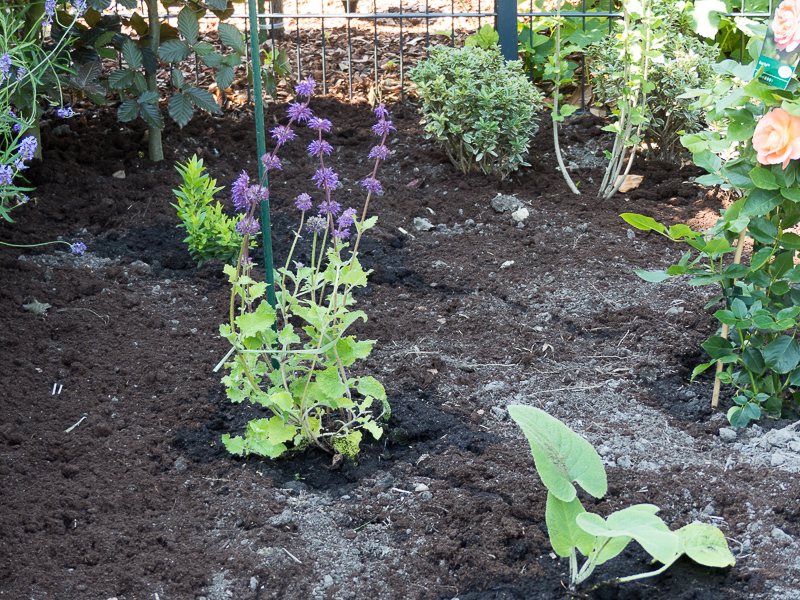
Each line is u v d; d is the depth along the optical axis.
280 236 4.42
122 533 2.31
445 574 2.19
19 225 4.23
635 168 5.42
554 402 3.03
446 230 4.71
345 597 2.11
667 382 3.22
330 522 2.38
